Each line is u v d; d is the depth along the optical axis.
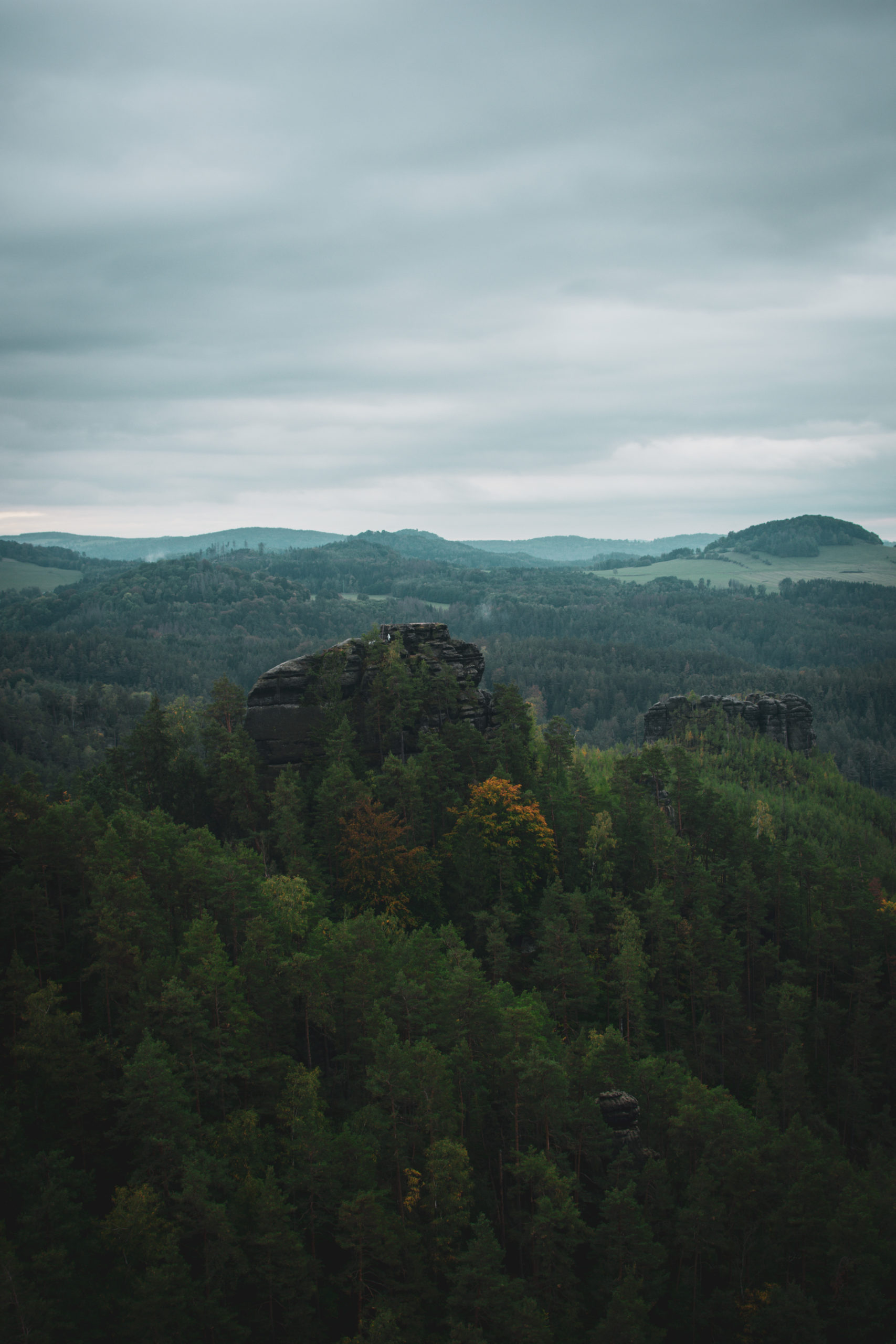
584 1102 55.06
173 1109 46.53
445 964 65.06
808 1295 53.28
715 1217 52.41
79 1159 49.03
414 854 79.56
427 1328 47.88
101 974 57.84
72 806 72.69
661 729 193.00
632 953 73.44
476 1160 55.62
